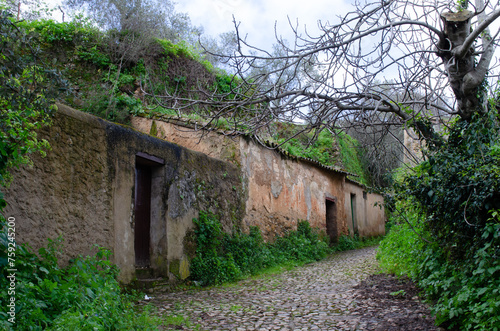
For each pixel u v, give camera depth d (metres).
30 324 3.14
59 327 3.06
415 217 7.43
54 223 5.27
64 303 3.67
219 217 9.27
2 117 3.60
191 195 8.48
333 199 16.88
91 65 12.96
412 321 4.57
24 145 4.27
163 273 7.45
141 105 12.08
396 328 4.39
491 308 3.55
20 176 4.84
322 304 5.91
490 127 4.83
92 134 6.12
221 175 9.66
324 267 10.48
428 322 4.47
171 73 14.30
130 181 6.84
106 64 13.02
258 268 9.63
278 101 4.93
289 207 13.02
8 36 3.40
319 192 15.57
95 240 5.93
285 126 17.80
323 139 21.28
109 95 12.25
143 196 7.66
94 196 6.02
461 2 4.99
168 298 6.51
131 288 6.54
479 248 4.34
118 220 6.46
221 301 6.29
